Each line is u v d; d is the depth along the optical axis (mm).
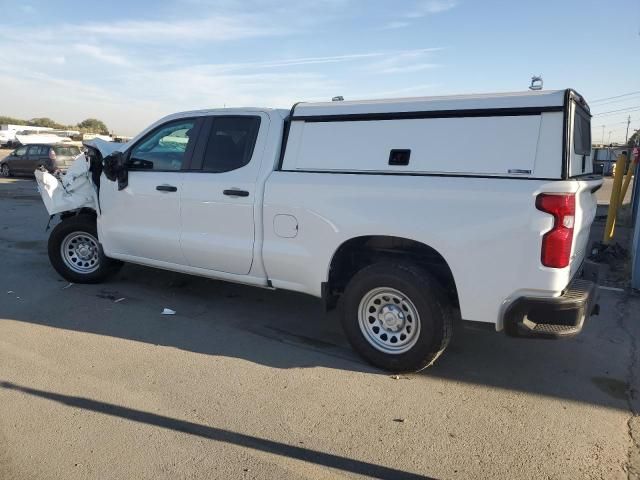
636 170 12391
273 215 4645
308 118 4594
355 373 4273
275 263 4707
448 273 4176
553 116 3639
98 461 3043
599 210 16234
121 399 3740
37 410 3566
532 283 3648
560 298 3656
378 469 3047
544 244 3578
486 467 3080
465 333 5199
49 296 6000
